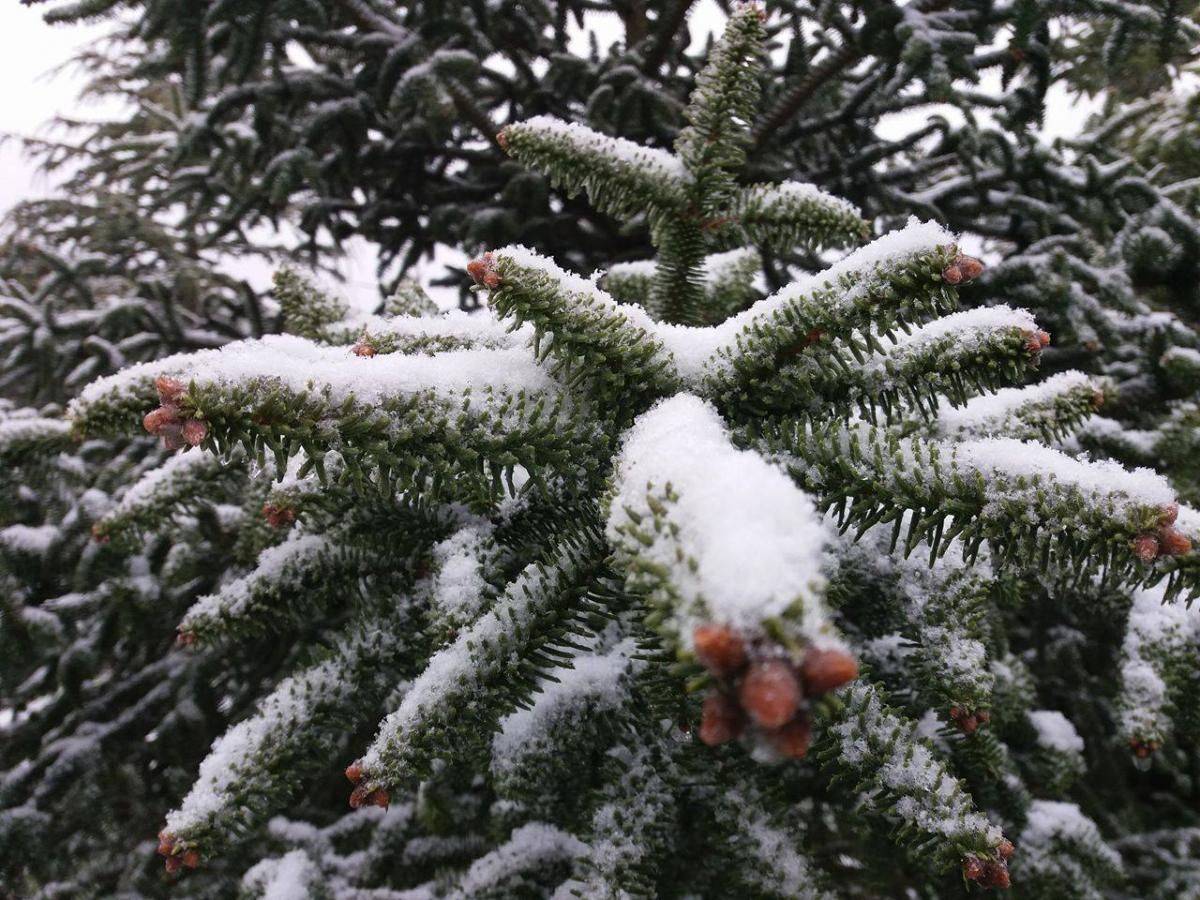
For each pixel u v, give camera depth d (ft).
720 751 1.02
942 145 2.21
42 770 1.85
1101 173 2.05
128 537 1.26
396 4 2.48
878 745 0.80
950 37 1.83
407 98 2.06
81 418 0.88
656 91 2.19
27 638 1.77
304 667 1.03
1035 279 1.89
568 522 0.86
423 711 0.79
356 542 1.04
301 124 2.41
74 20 2.14
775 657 0.44
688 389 0.78
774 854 0.98
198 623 1.03
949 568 1.00
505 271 0.71
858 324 0.74
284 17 2.11
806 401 0.80
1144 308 1.98
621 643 1.09
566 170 1.15
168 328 2.42
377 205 2.59
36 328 2.40
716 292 1.49
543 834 1.18
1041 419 1.04
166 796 2.01
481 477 0.72
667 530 0.53
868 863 1.36
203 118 2.28
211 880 1.66
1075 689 1.97
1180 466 1.63
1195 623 1.20
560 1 2.70
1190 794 2.05
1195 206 2.31
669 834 1.01
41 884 1.93
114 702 1.97
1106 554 0.69
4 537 1.82
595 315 0.73
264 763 0.91
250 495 1.35
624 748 1.06
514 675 0.81
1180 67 3.05
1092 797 1.93
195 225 3.31
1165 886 1.77
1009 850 0.75
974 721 0.93
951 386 0.84
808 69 2.20
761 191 1.20
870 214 2.43
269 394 0.65
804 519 0.52
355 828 1.62
